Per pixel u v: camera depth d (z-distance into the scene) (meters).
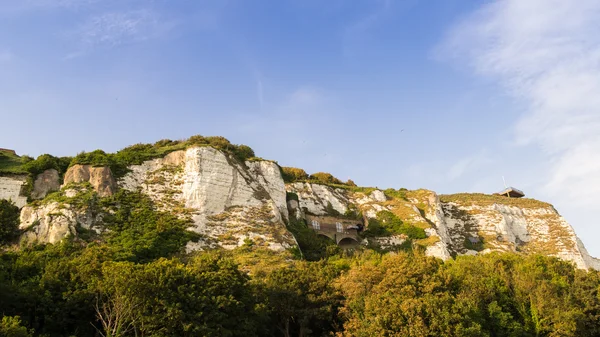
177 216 68.94
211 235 67.94
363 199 103.75
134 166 76.75
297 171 112.94
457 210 111.12
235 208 74.69
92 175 71.31
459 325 38.16
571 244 100.69
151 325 34.78
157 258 58.78
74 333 37.38
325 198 100.25
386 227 94.19
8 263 47.56
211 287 39.75
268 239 68.62
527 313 47.03
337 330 45.81
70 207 63.44
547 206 113.00
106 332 34.66
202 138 92.38
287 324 46.69
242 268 58.59
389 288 44.62
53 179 72.56
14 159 81.25
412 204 101.75
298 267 57.12
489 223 105.12
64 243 55.72
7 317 31.05
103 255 50.53
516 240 105.00
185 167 77.38
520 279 49.44
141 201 70.38
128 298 34.72
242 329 39.78
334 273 54.03
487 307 45.00
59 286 39.56
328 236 90.75
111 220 64.62
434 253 86.31
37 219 62.59
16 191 69.56
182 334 35.47
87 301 38.00
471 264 53.91
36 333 36.78
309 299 47.31
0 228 58.88
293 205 89.69
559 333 43.59
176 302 36.91
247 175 83.00
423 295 42.72
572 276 53.34
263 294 46.50
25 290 37.94
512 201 116.00
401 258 49.22
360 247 88.00
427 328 38.69
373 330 39.53
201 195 72.94
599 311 46.34
